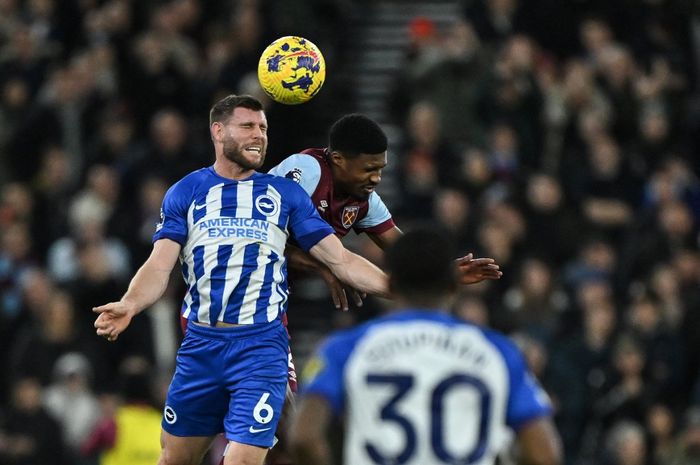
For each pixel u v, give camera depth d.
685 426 44.03
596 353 44.56
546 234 48.00
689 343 45.62
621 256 48.50
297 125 48.91
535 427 18.72
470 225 46.78
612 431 44.00
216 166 25.06
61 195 51.84
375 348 18.80
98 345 45.72
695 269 47.50
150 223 48.66
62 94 53.62
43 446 43.31
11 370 46.78
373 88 55.44
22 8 59.09
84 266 46.72
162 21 53.94
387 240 26.73
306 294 50.00
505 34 54.53
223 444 37.94
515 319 44.44
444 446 18.56
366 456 18.62
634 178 50.72
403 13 57.84
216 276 24.48
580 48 55.12
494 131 50.59
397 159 50.97
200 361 24.67
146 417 38.94
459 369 18.73
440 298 19.14
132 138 52.75
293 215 24.86
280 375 24.58
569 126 51.66
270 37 52.66
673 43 56.56
